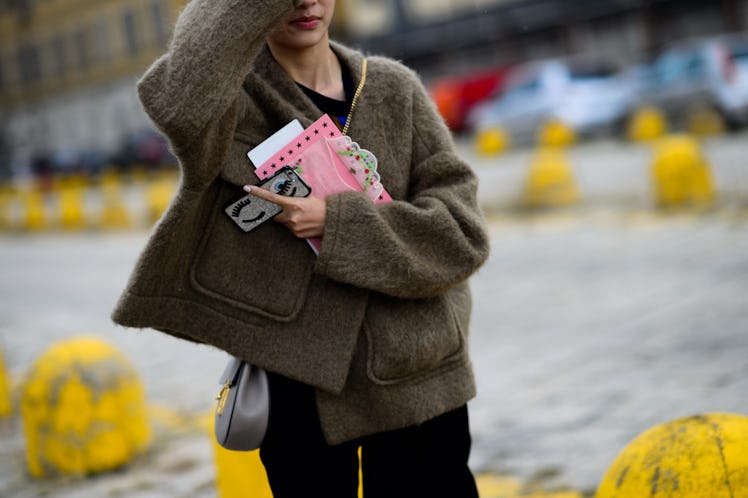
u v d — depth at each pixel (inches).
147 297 97.3
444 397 102.8
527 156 877.2
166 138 92.4
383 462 105.8
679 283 324.5
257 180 99.0
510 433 207.5
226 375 104.2
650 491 111.7
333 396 100.3
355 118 104.1
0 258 762.8
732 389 213.3
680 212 458.0
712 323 269.9
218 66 90.3
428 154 106.7
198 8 93.7
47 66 2379.4
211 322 99.5
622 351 257.9
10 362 350.0
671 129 853.8
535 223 505.4
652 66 944.9
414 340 100.4
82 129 2299.5
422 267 98.2
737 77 788.0
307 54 104.5
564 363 255.8
